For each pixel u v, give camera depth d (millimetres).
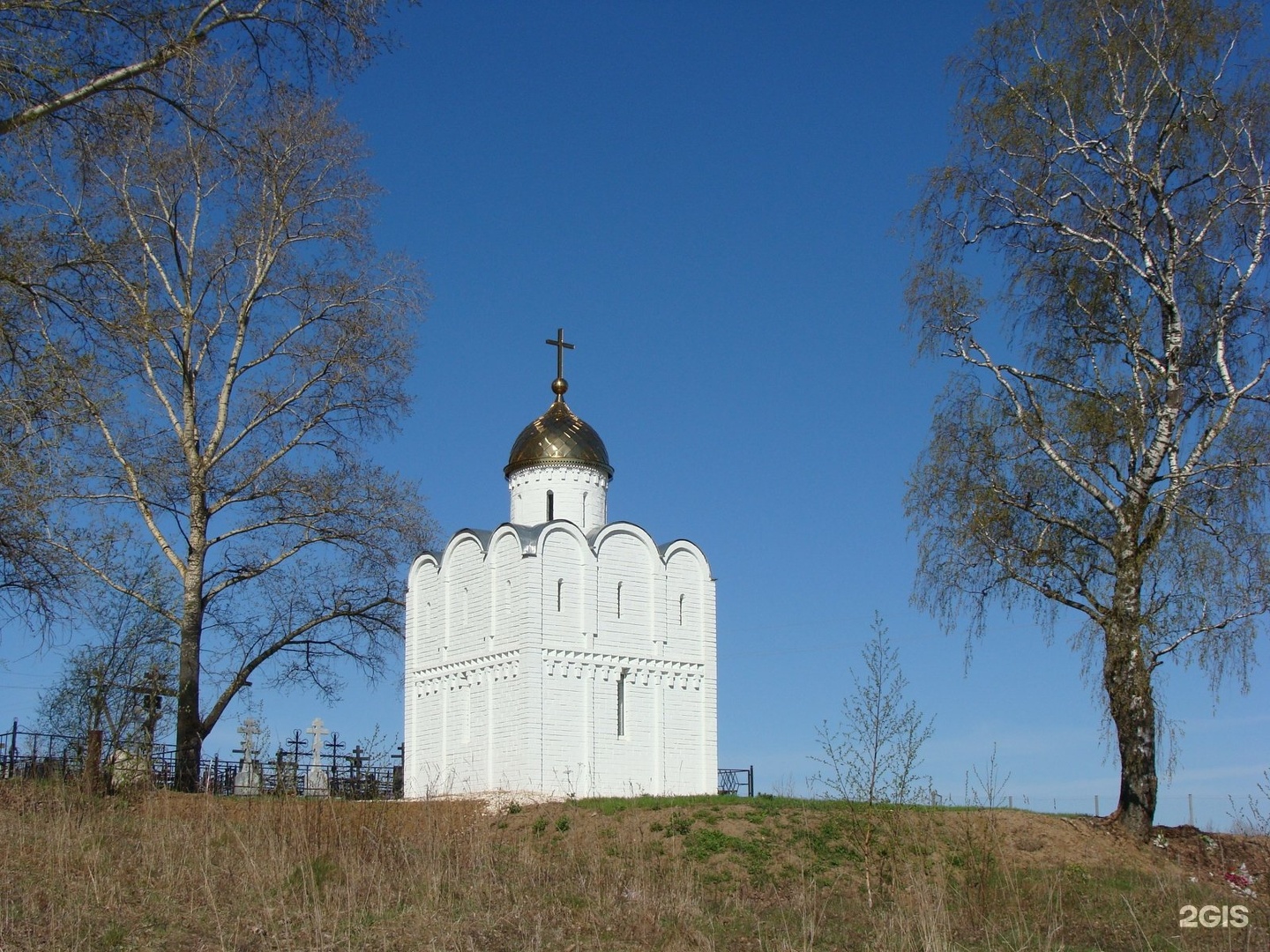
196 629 37125
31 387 22234
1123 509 32031
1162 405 31844
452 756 43344
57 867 21219
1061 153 32312
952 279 33375
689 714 44000
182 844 24234
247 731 29438
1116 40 31953
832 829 30562
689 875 25703
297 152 38312
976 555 32562
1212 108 31297
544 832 32719
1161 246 32562
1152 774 31422
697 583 45531
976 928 22062
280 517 39406
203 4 20906
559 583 42344
